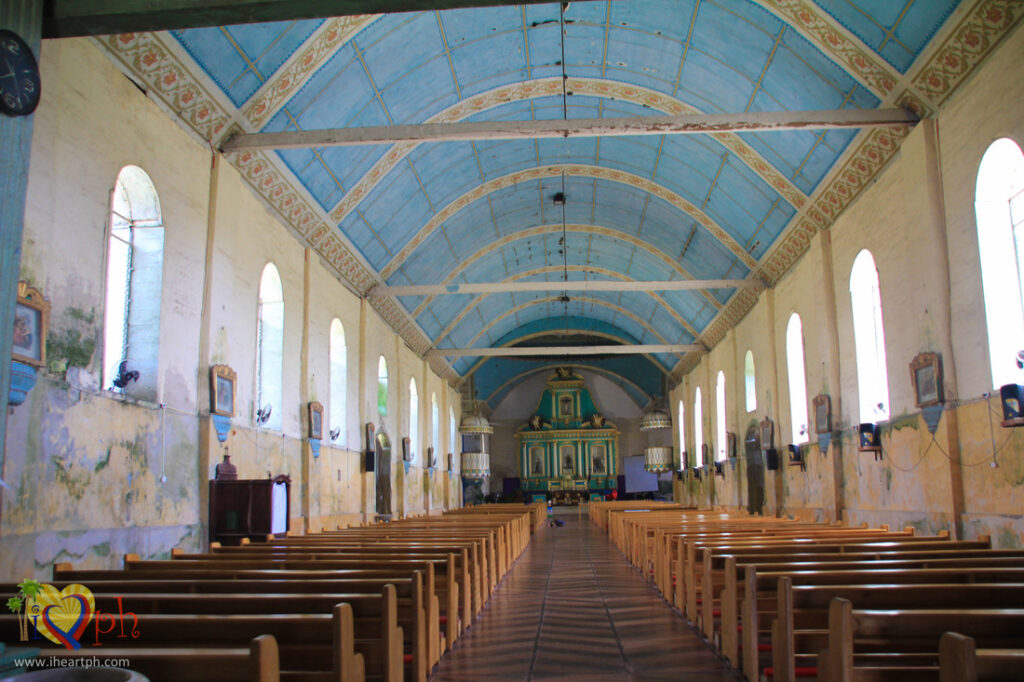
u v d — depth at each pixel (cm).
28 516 767
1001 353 1010
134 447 960
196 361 1134
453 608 731
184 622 428
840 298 1551
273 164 1359
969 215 1049
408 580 575
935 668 384
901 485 1278
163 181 1059
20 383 745
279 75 1217
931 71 1096
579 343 4238
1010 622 398
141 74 1002
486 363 4325
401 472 2406
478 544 952
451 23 1410
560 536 2394
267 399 1448
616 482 4666
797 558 709
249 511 1123
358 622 502
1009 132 955
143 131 1011
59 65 844
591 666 636
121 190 1038
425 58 1466
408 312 2473
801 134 1462
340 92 1384
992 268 1023
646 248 2611
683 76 1588
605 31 1527
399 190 1836
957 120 1073
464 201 2162
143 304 1037
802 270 1767
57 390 819
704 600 718
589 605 961
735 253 2102
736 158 1716
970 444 1062
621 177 2175
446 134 1232
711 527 1166
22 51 605
